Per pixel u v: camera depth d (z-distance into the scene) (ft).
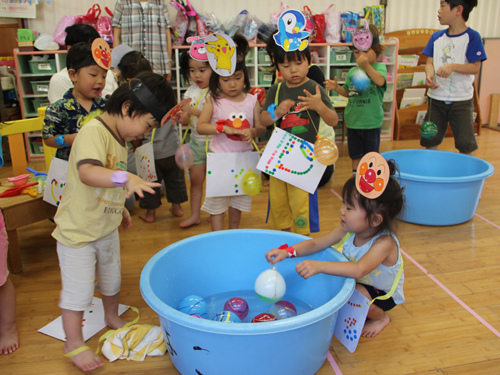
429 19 16.15
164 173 8.52
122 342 4.62
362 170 4.46
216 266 5.61
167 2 14.07
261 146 14.69
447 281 6.06
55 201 5.89
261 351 3.66
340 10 15.34
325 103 6.38
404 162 9.77
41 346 4.78
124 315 5.35
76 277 4.25
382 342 4.78
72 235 4.21
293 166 6.36
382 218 4.39
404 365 4.39
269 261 4.86
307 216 6.52
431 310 5.37
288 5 14.87
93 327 5.05
